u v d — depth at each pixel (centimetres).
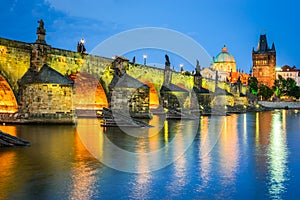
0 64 5484
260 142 4553
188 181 2511
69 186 2328
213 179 2573
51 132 4925
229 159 3322
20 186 2311
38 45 6044
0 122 5916
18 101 5838
